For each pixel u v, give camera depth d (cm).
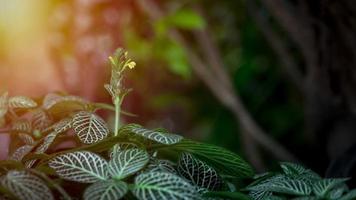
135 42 196
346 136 150
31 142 82
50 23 178
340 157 105
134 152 73
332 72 145
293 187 75
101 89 182
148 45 199
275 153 198
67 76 184
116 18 183
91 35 182
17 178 67
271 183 77
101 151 77
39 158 74
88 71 182
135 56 203
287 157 197
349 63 140
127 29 191
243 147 210
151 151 80
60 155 73
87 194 66
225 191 76
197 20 182
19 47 176
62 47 182
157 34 191
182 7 204
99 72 182
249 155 203
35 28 176
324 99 151
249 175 80
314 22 139
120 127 81
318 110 154
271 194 78
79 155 72
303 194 75
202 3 211
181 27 208
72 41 182
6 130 84
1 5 171
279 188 75
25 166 74
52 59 181
